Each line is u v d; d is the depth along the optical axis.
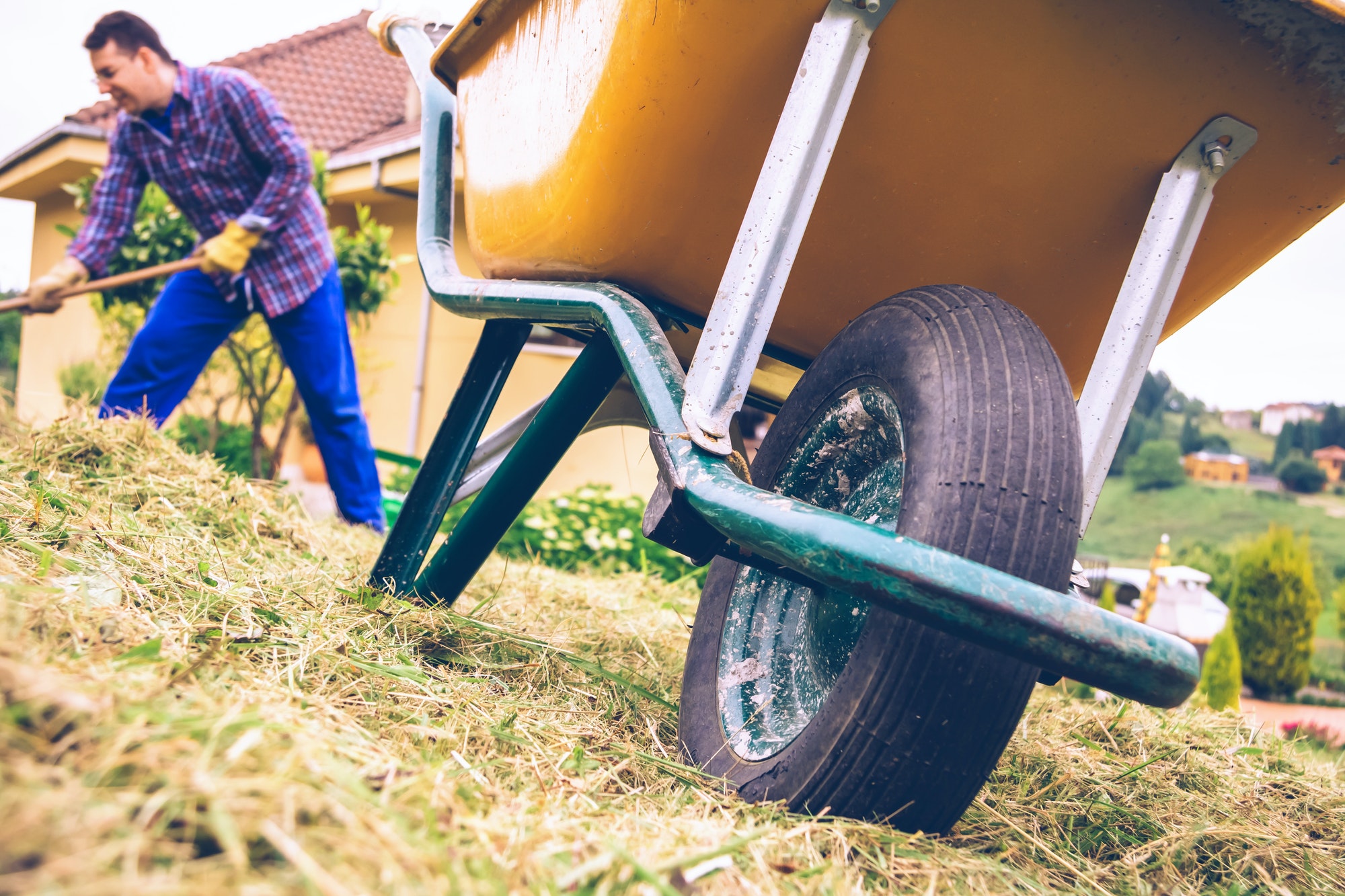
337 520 3.52
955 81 1.38
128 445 2.61
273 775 0.81
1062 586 1.11
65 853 0.64
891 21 1.31
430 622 1.86
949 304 1.32
